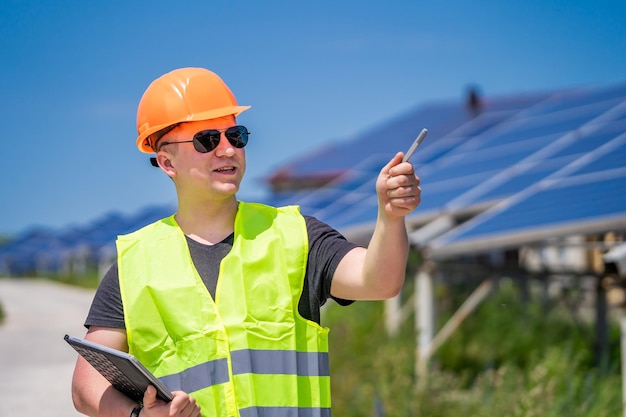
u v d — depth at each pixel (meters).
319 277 3.05
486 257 15.30
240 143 3.11
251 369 2.94
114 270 3.10
